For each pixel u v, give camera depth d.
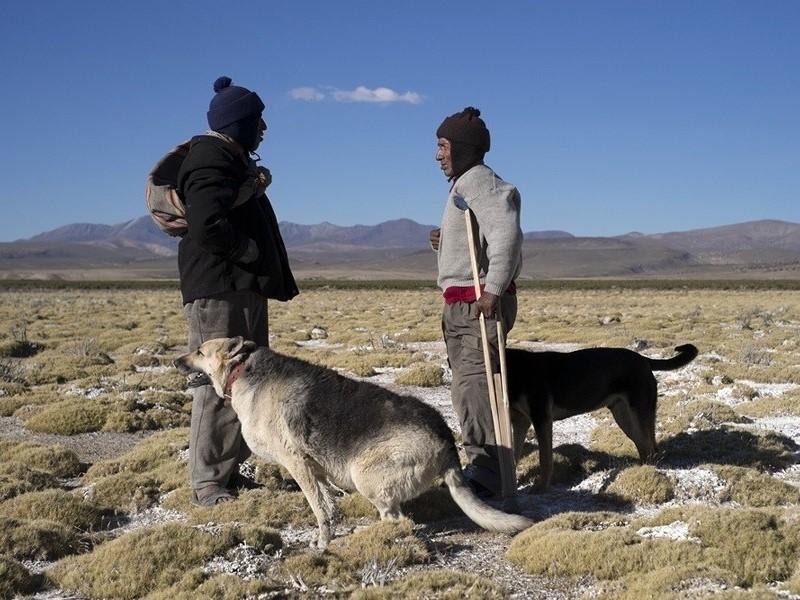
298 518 7.29
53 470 9.73
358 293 92.44
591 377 8.03
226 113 7.26
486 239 6.97
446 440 6.52
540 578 5.85
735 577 5.45
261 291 7.59
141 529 6.53
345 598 5.41
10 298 71.56
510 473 7.03
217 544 6.22
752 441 10.03
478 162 7.15
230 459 7.85
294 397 6.63
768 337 26.89
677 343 24.64
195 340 7.60
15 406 14.23
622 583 5.52
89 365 20.59
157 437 11.33
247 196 7.26
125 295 84.31
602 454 9.40
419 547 6.23
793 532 6.05
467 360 7.26
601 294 86.00
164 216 7.44
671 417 11.67
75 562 6.14
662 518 6.72
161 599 5.41
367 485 6.51
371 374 18.58
